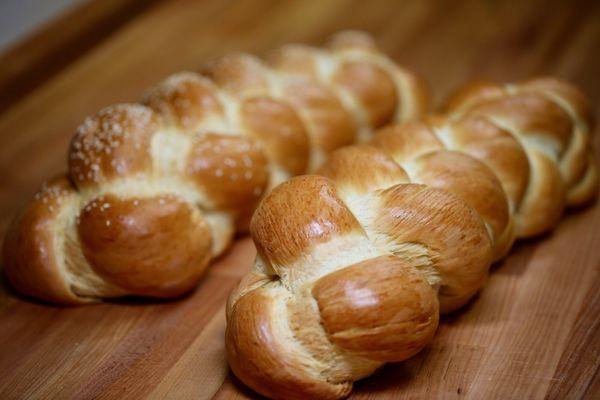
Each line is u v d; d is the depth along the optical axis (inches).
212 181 21.9
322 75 27.1
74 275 21.0
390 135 21.2
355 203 18.8
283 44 33.8
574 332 19.3
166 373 18.9
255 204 23.1
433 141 20.8
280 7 36.5
